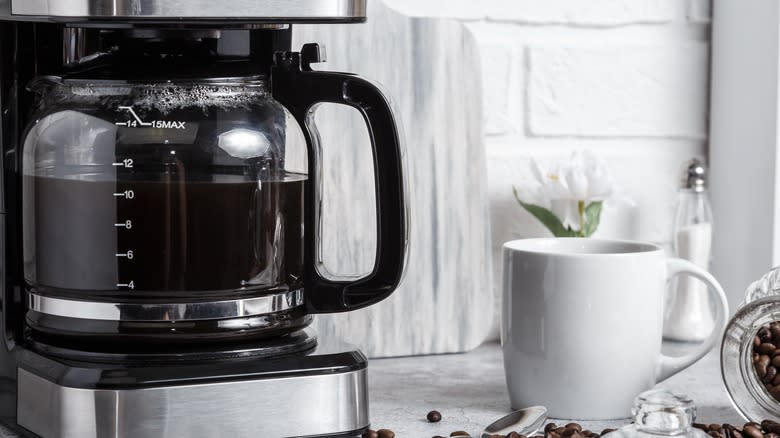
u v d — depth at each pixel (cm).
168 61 77
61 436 73
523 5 118
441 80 112
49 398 74
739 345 87
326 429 76
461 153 113
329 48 108
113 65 78
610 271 86
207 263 75
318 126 108
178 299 75
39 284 78
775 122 119
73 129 76
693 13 125
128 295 75
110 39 78
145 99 76
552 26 120
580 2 120
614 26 122
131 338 75
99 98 77
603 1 121
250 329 77
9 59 81
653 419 71
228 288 76
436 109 112
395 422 89
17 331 81
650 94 124
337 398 77
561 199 115
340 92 77
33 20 73
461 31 112
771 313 84
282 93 78
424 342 113
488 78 118
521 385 90
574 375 88
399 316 112
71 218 76
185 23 73
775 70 118
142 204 74
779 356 86
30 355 78
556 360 88
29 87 82
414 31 111
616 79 122
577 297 87
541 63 119
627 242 94
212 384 73
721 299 91
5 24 81
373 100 76
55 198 76
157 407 72
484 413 92
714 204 128
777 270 93
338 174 109
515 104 119
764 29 119
